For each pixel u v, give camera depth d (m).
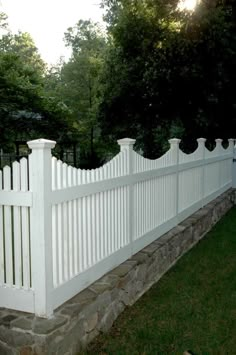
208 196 6.80
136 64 11.80
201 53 10.42
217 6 10.04
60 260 2.54
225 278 4.00
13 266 2.52
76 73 17.39
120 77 12.23
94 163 16.81
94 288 2.85
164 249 4.20
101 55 17.00
